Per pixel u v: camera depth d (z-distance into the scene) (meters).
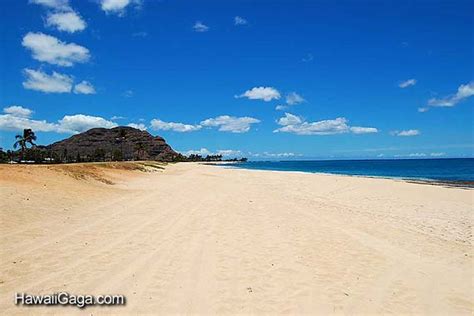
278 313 6.43
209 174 50.41
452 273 8.78
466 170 80.50
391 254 10.12
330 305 6.81
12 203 13.20
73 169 26.22
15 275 7.56
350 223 14.22
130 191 22.53
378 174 64.12
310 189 28.25
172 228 12.34
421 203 21.02
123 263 8.62
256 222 13.75
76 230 11.38
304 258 9.47
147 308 6.44
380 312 6.63
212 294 7.08
